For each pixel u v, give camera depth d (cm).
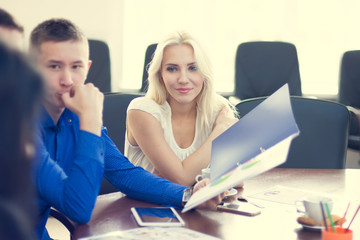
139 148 201
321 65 472
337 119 221
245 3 451
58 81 130
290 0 459
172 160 185
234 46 454
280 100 118
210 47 450
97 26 430
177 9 440
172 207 133
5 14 112
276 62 411
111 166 151
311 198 120
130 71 443
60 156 140
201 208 131
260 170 98
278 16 459
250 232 112
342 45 471
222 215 125
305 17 464
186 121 201
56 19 132
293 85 412
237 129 133
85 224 120
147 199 143
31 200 42
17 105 39
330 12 466
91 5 426
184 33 195
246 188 155
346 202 140
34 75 40
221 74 456
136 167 152
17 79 39
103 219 124
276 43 412
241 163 114
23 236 39
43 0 418
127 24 436
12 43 41
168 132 197
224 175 118
